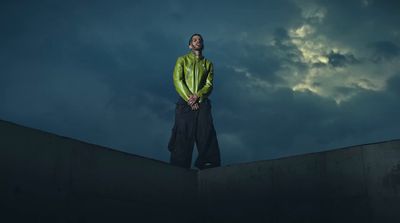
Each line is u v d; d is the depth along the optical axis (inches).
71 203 198.7
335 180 216.1
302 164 225.8
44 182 190.7
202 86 278.1
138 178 225.6
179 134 272.8
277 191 230.7
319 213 218.4
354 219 209.3
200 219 247.9
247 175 239.8
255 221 234.7
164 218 233.9
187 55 280.2
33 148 188.7
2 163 179.5
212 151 273.0
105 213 210.1
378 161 206.8
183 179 245.8
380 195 204.7
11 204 180.4
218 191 246.1
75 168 201.5
